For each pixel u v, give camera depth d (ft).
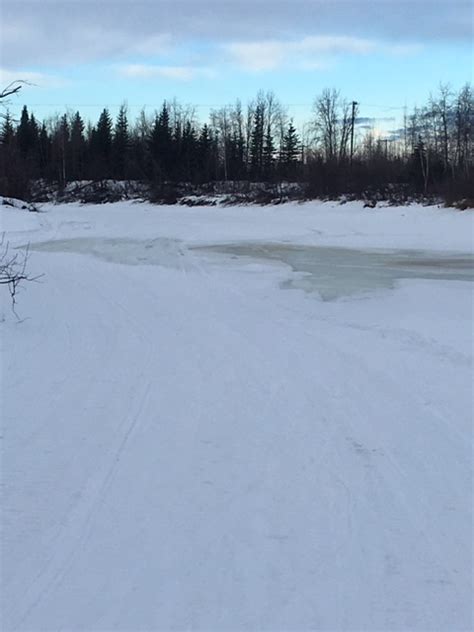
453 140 180.34
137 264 60.64
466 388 22.93
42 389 22.20
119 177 241.76
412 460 16.90
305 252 70.59
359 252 70.95
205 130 245.04
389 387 23.08
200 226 107.45
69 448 17.30
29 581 11.61
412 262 62.23
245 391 22.54
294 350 28.48
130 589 11.43
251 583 11.64
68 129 289.94
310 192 160.35
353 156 191.83
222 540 13.01
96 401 21.15
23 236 90.74
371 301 41.45
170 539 13.01
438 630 10.50
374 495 14.97
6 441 17.67
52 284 46.98
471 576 11.93
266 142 233.35
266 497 14.80
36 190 200.44
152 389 22.59
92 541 12.89
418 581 11.76
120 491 14.96
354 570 12.07
